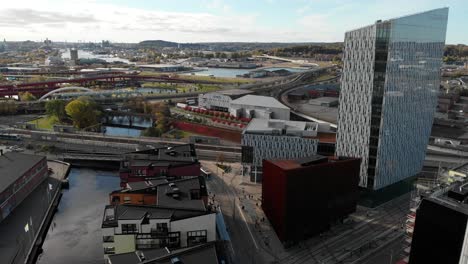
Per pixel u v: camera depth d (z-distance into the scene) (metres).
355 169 133.75
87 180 183.25
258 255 114.81
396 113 145.88
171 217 102.00
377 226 134.25
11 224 134.38
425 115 162.25
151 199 122.56
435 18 150.00
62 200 160.00
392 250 118.12
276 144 169.12
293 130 177.38
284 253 116.38
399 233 128.88
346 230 131.25
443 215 79.75
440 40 156.25
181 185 125.75
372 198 149.62
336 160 133.25
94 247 124.44
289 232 118.12
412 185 167.38
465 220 75.81
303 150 167.38
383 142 144.12
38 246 122.12
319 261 112.12
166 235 101.31
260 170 172.75
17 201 148.12
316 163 127.44
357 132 150.25
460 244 77.19
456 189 84.81
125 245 101.75
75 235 131.75
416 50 145.62
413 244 86.38
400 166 157.25
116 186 176.25
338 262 111.75
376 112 141.88
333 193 128.25
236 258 112.50
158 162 148.38
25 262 112.00
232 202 152.50
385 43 134.62
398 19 132.50
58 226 137.62
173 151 161.88
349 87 150.62
